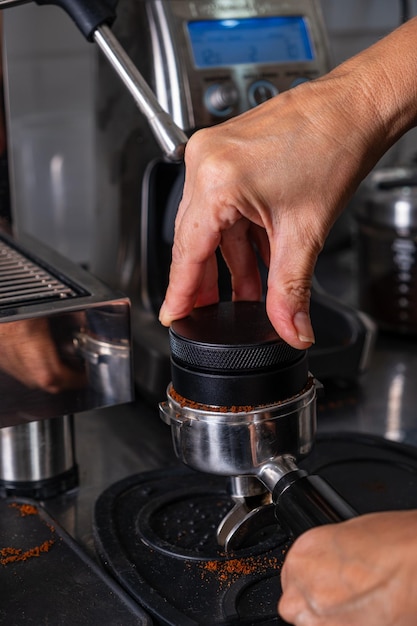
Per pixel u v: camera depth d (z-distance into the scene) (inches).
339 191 21.9
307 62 33.3
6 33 43.6
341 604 16.7
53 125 44.6
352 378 34.8
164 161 33.6
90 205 46.1
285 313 20.4
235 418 20.0
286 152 21.3
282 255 21.2
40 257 29.0
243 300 24.0
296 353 20.5
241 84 31.9
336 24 53.6
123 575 22.0
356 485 26.6
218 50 31.7
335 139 21.7
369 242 39.3
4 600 21.3
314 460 27.8
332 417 32.9
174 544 23.5
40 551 23.3
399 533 16.8
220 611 20.7
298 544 17.6
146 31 31.2
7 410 23.5
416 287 38.3
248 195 20.9
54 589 21.7
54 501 27.0
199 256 21.6
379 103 22.3
